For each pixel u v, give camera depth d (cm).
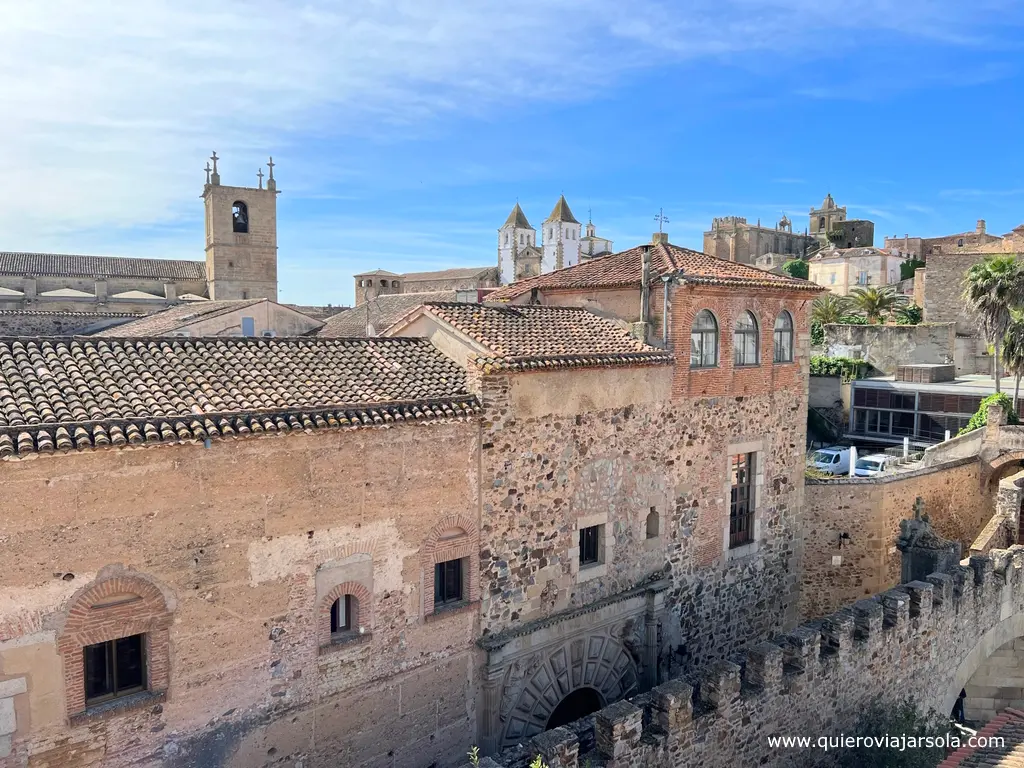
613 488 1953
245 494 1327
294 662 1412
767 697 1636
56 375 1291
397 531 1534
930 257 5906
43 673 1146
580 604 1894
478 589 1680
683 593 2175
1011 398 3875
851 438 4706
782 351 2475
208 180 7019
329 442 1422
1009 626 2333
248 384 1443
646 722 1513
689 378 2133
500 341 1778
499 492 1698
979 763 1473
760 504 2419
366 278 9400
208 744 1321
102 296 6009
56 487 1134
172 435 1206
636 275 2186
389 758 1562
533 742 1348
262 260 7306
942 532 3028
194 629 1289
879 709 1881
